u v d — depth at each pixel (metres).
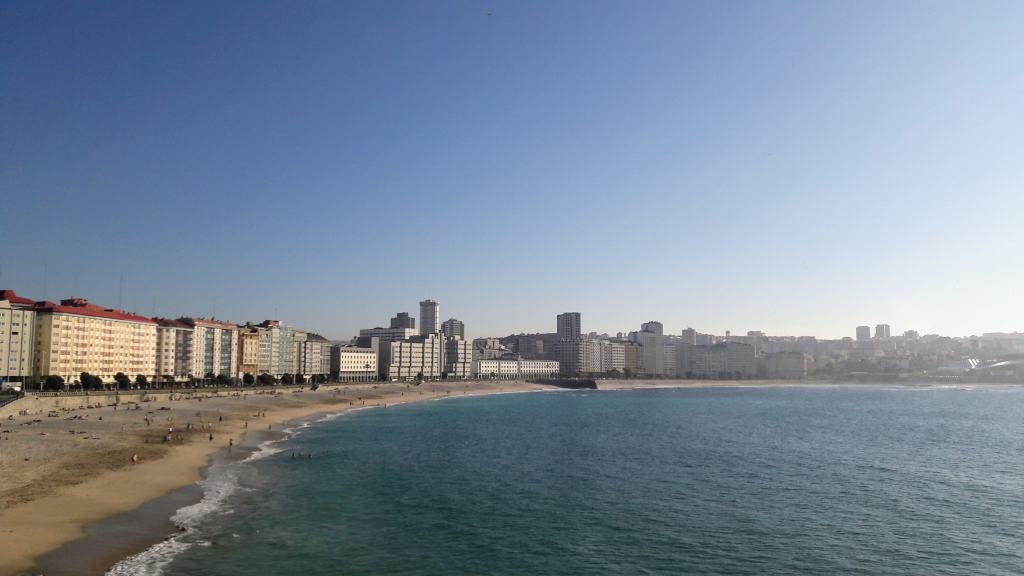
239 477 76.69
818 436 136.12
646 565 48.91
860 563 49.97
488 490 74.50
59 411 129.88
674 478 83.62
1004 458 104.06
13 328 167.12
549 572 46.97
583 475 85.44
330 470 84.75
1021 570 48.75
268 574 44.31
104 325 188.88
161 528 53.16
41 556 44.09
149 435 106.12
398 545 52.19
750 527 59.44
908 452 110.62
